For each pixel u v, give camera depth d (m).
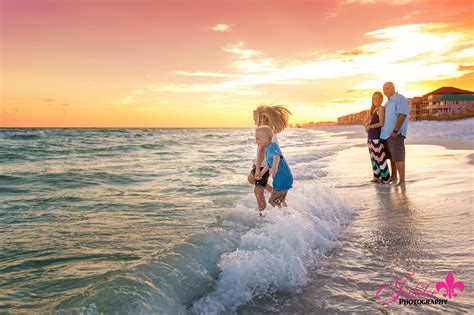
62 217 5.35
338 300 2.66
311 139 36.19
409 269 3.15
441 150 13.09
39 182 8.98
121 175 10.24
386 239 4.00
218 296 2.69
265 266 3.08
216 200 6.57
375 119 7.79
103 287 2.44
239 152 20.31
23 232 4.56
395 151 7.38
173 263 2.90
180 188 8.01
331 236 4.12
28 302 2.69
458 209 5.04
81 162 14.56
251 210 4.87
